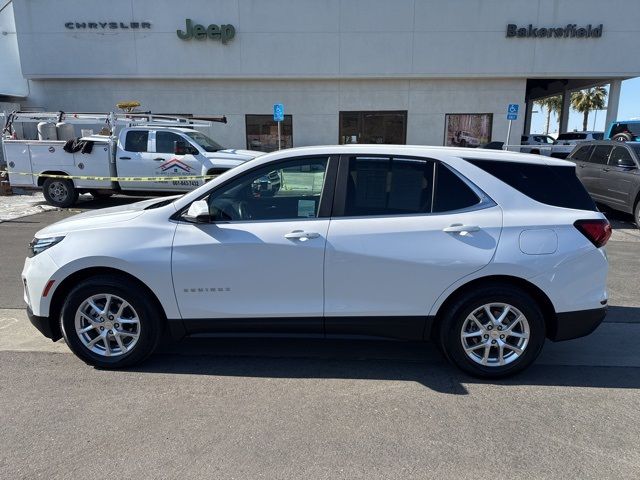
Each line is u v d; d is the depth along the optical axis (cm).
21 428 303
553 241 350
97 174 1206
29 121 1288
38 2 1833
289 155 373
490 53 1831
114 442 290
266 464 271
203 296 364
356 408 329
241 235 358
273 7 1817
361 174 366
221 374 377
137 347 375
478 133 1938
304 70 1861
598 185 1102
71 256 363
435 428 306
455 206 360
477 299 354
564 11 1798
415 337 368
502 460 275
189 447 285
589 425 310
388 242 352
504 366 363
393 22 1814
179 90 1925
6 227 973
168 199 450
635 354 418
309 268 356
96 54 1866
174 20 1836
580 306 357
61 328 377
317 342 440
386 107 1922
